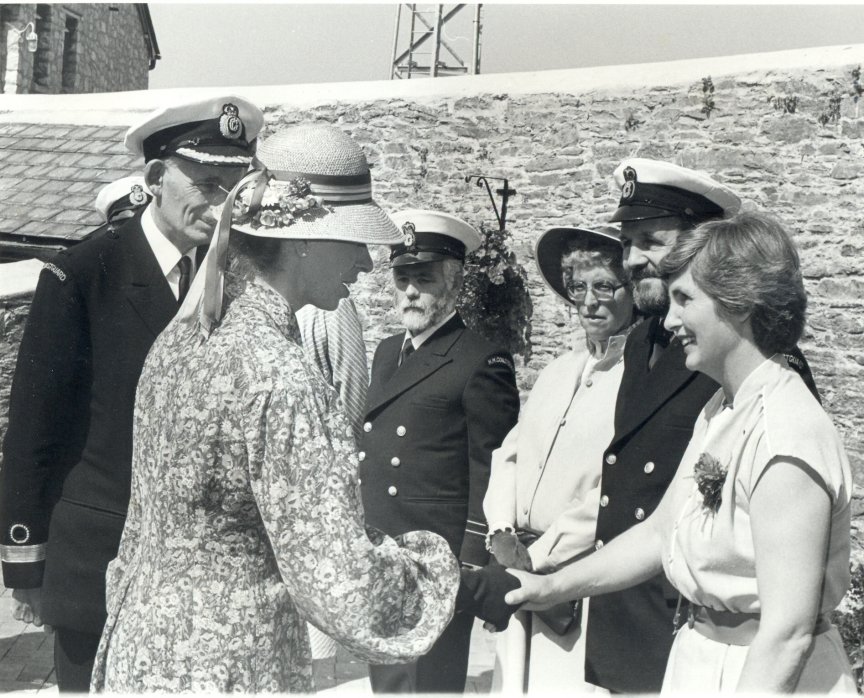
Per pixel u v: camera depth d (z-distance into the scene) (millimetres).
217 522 1812
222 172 2791
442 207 9844
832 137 7957
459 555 3391
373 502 3543
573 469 2896
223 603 1807
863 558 7656
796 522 1732
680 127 8695
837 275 7902
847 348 7840
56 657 2934
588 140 9203
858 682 4766
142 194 4031
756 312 1872
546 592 2256
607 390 2943
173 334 1958
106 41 16688
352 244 2100
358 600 1718
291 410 1758
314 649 4496
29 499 2852
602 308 2980
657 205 2674
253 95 10469
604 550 2334
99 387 2850
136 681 1836
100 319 2861
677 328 1987
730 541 1869
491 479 3223
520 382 9484
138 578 1925
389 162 9977
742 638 1896
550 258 3314
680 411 2596
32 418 2832
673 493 2117
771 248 1884
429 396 3510
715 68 8516
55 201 9883
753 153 8297
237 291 1917
